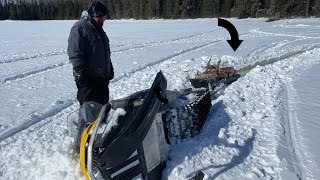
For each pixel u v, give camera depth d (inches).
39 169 171.9
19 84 402.3
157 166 152.3
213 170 160.6
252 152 180.2
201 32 1178.0
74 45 186.1
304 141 193.5
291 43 681.6
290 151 180.1
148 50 677.9
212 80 318.7
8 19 4849.9
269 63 453.4
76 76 189.6
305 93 290.7
